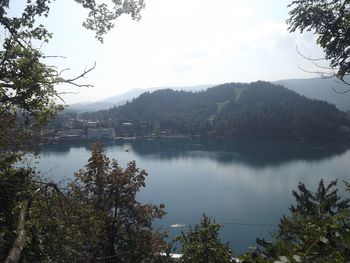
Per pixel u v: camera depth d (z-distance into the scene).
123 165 99.25
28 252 6.08
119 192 16.02
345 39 5.59
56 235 6.98
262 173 90.44
